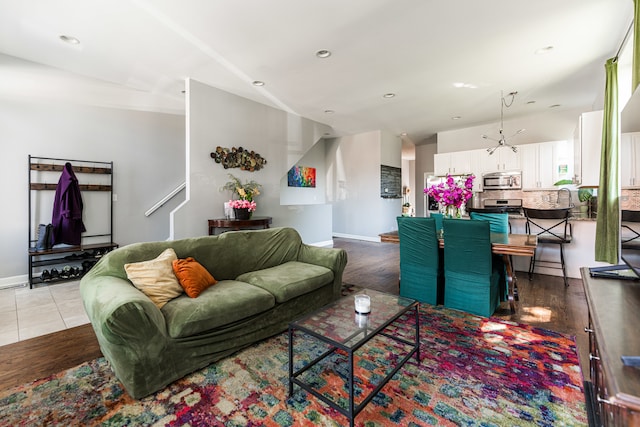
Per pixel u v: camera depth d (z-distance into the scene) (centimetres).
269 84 419
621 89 287
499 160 592
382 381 163
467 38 299
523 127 593
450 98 478
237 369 191
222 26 277
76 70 373
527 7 249
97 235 432
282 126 546
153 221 486
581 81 407
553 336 231
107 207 441
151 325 166
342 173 814
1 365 198
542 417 147
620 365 82
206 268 254
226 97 448
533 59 343
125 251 222
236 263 275
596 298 131
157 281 203
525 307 293
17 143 371
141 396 162
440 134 726
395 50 322
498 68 367
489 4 246
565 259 397
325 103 505
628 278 156
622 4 244
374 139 736
